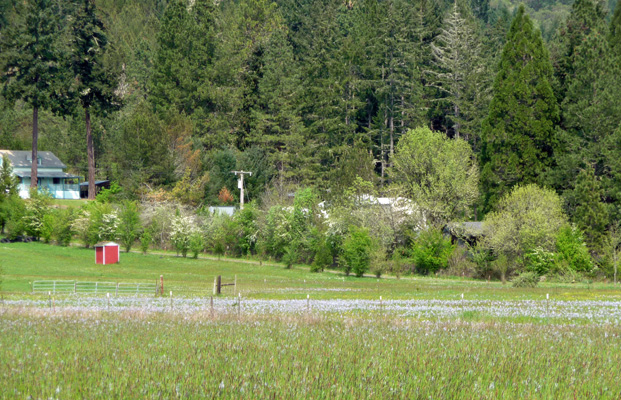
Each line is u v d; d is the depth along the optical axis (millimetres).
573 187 67062
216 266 68312
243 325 18328
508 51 73625
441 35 104438
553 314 26141
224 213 80375
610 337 17031
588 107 67688
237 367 10180
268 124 109188
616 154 63031
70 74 101062
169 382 8961
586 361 11812
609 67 69438
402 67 104938
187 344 13297
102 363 10719
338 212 68938
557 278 54156
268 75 114812
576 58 72938
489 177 71125
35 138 98938
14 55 97812
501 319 24234
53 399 7895
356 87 104125
